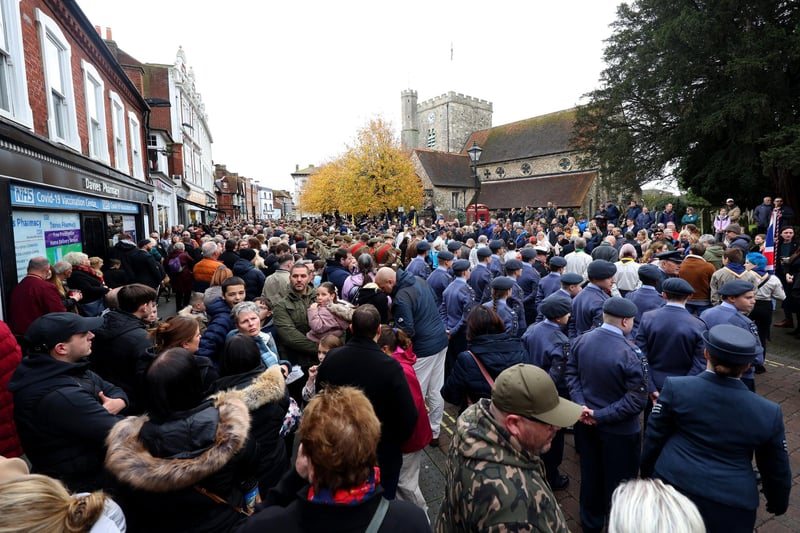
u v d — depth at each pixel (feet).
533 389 5.56
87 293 19.62
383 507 4.61
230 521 6.15
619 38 68.69
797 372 20.31
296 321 14.90
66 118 26.37
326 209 149.59
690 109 54.60
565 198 130.21
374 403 8.80
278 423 8.82
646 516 4.89
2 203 17.34
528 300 22.26
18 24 19.83
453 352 18.83
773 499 7.64
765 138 44.34
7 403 9.36
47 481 4.43
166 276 37.60
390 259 22.79
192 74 102.58
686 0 56.18
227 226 98.58
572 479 13.14
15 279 18.28
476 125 193.26
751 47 48.08
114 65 35.29
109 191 32.48
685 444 7.93
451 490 5.82
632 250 21.01
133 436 5.91
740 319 13.17
